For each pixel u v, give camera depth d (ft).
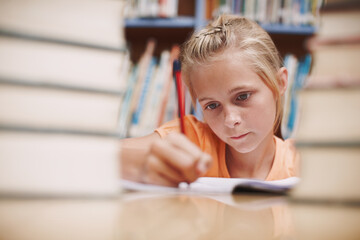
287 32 4.22
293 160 3.02
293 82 4.17
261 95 2.52
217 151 3.05
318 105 0.75
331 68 0.75
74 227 0.53
